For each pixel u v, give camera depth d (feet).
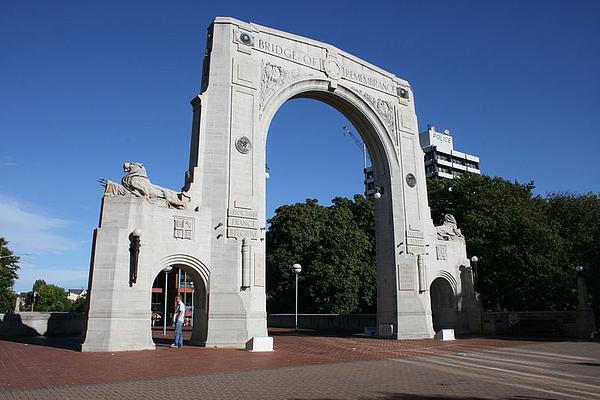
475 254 138.10
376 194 126.31
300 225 198.70
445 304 128.88
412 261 120.06
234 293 90.58
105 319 77.36
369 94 124.57
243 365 60.85
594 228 158.51
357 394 40.93
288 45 112.27
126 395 40.06
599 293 120.37
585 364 63.00
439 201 186.29
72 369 55.26
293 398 39.09
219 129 96.78
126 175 85.61
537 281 127.65
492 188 160.45
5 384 44.93
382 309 120.06
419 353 77.46
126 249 80.94
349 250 185.47
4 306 241.76
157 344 90.84
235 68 101.71
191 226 89.45
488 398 39.47
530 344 92.63
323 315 161.27
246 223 94.94
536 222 133.59
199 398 39.04
